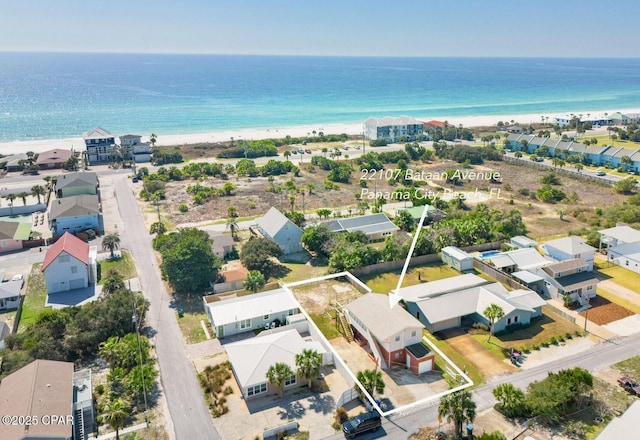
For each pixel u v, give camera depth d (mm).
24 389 41062
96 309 56438
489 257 77562
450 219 95000
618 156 145750
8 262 79375
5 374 46562
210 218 101062
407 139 192000
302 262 80562
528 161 153500
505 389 44906
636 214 96312
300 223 94500
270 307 60969
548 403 43594
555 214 105500
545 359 53750
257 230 92688
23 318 61844
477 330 59562
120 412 40594
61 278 68438
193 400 46594
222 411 44812
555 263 70375
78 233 88625
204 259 67875
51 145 191125
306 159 161000
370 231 89500
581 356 54281
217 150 175000
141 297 61375
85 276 69750
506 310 59250
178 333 58281
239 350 50281
